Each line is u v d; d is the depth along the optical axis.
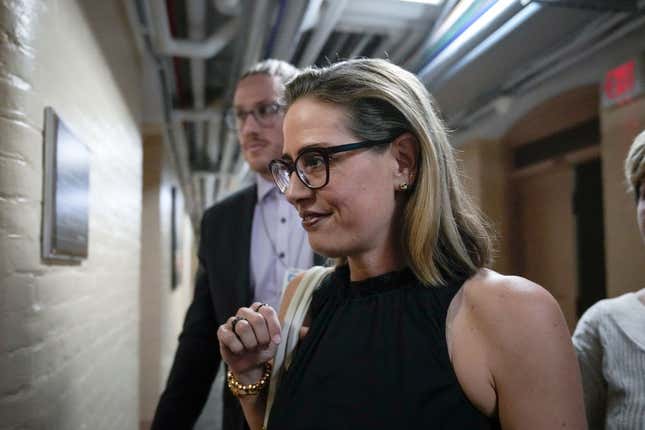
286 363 0.76
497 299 0.59
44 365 1.15
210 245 1.39
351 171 0.63
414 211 0.66
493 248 0.71
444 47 2.25
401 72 0.68
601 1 1.89
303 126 0.64
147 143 4.18
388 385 0.61
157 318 4.18
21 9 1.02
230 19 2.58
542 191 4.05
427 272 0.65
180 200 6.91
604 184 2.73
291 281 0.88
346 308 0.70
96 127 1.80
